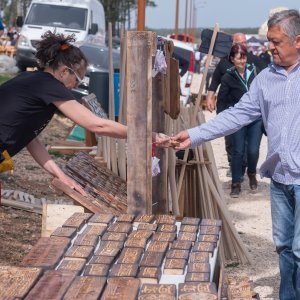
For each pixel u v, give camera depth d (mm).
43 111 4070
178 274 3297
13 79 4121
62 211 4469
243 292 3801
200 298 2918
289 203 4496
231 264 6133
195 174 6078
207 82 21578
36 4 20844
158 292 3000
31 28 20250
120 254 3461
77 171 4949
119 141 5781
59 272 3154
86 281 3062
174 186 5617
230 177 10422
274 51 4344
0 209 7148
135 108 4348
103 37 24094
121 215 4145
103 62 15297
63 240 3566
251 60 8945
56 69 4113
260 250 6656
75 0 21047
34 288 2961
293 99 4332
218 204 6129
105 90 10672
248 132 9023
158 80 5172
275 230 4578
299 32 4273
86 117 4094
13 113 4012
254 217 7988
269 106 4430
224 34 6156
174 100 4703
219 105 8820
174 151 5578
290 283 4629
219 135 4574
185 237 3787
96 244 3594
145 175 4406
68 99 4043
